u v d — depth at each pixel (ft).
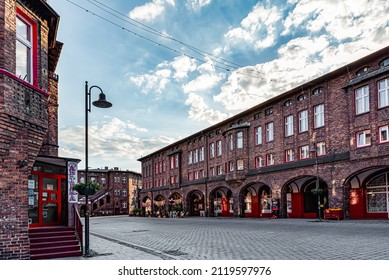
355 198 93.50
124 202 290.35
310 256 34.81
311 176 99.71
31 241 40.16
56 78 70.28
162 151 208.13
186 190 174.29
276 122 116.37
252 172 124.47
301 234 56.13
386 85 80.94
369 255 34.01
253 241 49.32
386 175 88.74
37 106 35.81
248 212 136.26
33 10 37.11
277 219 105.91
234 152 131.85
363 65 87.81
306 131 104.06
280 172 110.52
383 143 79.66
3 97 30.73
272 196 113.70
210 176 156.87
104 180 287.07
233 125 137.08
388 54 81.97
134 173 306.14
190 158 176.24
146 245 50.16
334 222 80.48
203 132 161.17
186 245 48.24
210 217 146.20
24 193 32.96
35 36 37.55
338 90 93.97
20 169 32.78
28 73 36.60
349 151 87.76
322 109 99.86
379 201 89.81
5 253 30.99
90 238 63.67
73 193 47.98
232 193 137.59
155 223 114.32
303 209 110.83
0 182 31.01
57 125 69.62
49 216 48.80
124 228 91.86
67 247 40.42
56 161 47.88
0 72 30.71
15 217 31.96
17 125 32.76
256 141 126.72
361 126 85.35
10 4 32.60
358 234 52.60
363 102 86.17
